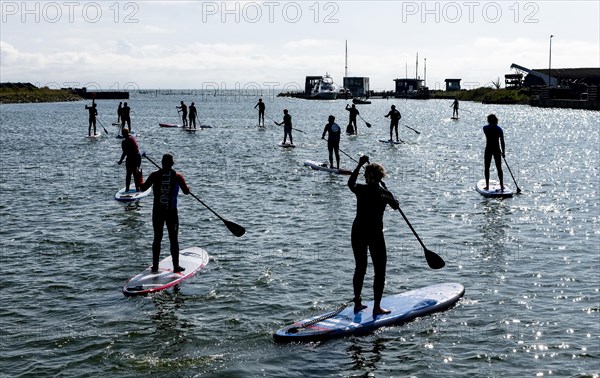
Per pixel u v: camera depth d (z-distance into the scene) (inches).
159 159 1098.7
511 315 339.0
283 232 531.8
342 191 736.3
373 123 2253.9
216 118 2672.2
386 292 381.1
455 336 314.3
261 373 279.1
